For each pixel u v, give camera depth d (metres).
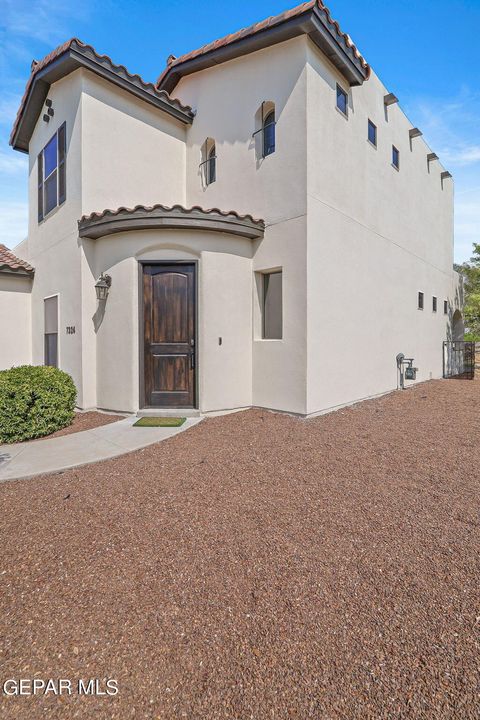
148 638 2.20
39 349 10.22
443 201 14.81
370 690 1.87
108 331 7.73
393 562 2.89
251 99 8.16
